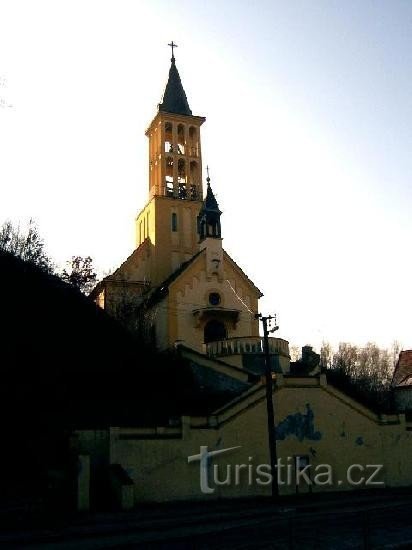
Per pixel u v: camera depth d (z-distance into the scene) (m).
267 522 13.91
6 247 45.75
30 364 31.81
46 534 19.00
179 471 28.80
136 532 19.33
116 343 42.56
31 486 25.22
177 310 50.19
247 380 39.84
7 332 33.84
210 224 53.66
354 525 15.64
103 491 27.14
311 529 14.69
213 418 30.31
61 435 28.77
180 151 62.47
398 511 16.97
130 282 55.06
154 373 40.00
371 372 87.00
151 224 58.94
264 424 31.39
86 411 34.56
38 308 39.50
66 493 25.58
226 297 52.19
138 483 27.84
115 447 27.95
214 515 23.33
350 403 34.03
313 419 32.78
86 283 51.75
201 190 61.09
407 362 64.50
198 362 41.31
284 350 44.41
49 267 46.62
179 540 11.87
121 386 38.28
